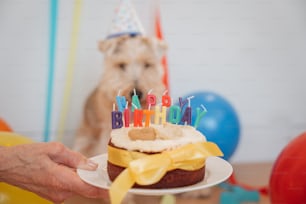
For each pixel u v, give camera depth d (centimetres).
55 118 204
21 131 204
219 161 100
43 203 112
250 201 176
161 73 182
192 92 205
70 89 204
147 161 83
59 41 203
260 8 213
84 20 203
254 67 216
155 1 207
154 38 185
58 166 96
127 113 101
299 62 218
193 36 211
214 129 177
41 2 200
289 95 220
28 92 204
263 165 211
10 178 98
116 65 180
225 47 213
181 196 178
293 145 134
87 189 94
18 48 202
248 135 217
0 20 199
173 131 91
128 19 186
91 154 181
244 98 217
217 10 211
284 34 216
